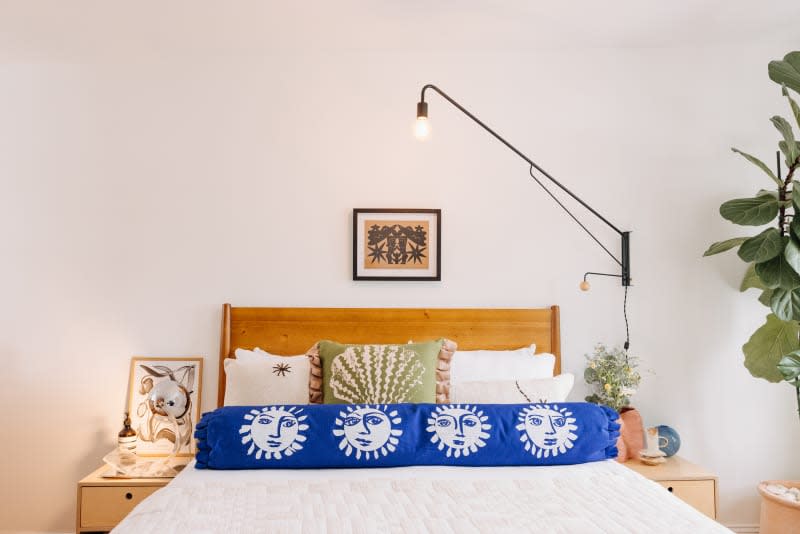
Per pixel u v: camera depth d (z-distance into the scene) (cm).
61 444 303
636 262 316
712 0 264
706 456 311
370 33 292
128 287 307
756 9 274
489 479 207
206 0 257
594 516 173
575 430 228
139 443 300
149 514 173
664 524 167
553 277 315
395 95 314
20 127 307
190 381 304
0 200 304
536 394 262
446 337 309
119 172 308
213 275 309
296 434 218
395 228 312
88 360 304
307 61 313
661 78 317
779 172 284
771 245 250
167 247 308
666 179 317
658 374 313
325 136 312
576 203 315
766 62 315
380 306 312
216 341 307
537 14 275
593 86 317
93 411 303
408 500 186
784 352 289
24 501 301
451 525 166
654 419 312
